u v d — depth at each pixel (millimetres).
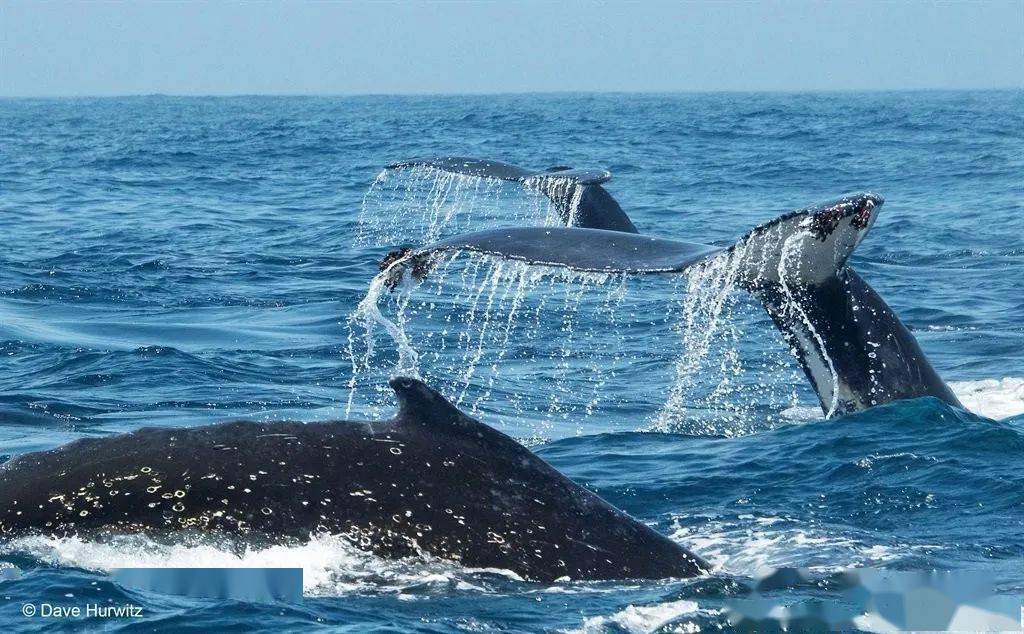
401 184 116688
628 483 28062
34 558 19906
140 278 64000
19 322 51688
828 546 22797
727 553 22453
